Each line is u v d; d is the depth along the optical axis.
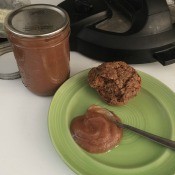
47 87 0.30
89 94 0.31
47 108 0.30
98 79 0.29
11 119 0.29
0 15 0.35
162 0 0.33
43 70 0.28
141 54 0.33
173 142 0.25
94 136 0.25
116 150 0.26
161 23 0.33
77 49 0.36
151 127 0.28
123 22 0.36
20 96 0.31
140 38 0.32
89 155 0.25
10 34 0.25
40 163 0.26
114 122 0.27
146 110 0.29
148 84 0.31
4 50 0.35
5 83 0.33
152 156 0.25
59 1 0.45
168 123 0.28
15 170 0.25
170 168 0.24
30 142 0.27
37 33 0.25
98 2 0.37
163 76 0.33
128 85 0.29
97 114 0.28
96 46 0.33
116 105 0.29
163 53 0.33
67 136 0.26
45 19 0.27
